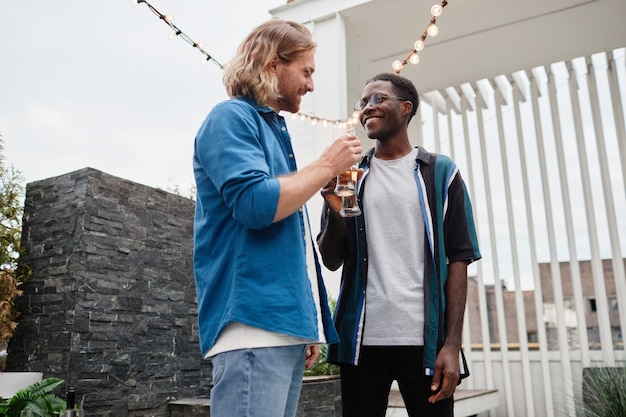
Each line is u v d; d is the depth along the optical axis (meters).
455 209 1.36
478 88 5.21
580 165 4.64
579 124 4.71
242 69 1.16
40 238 2.95
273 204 0.92
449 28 4.35
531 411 4.44
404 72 5.03
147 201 3.18
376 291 1.35
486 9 4.10
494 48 4.63
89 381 2.67
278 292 0.97
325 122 3.72
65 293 2.74
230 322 0.96
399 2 4.00
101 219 2.89
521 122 4.96
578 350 4.50
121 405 2.80
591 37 4.47
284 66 1.18
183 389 3.18
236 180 0.93
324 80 4.10
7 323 2.76
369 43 4.57
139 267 3.06
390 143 1.48
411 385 1.29
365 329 1.34
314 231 3.87
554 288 4.57
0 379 2.49
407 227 1.36
